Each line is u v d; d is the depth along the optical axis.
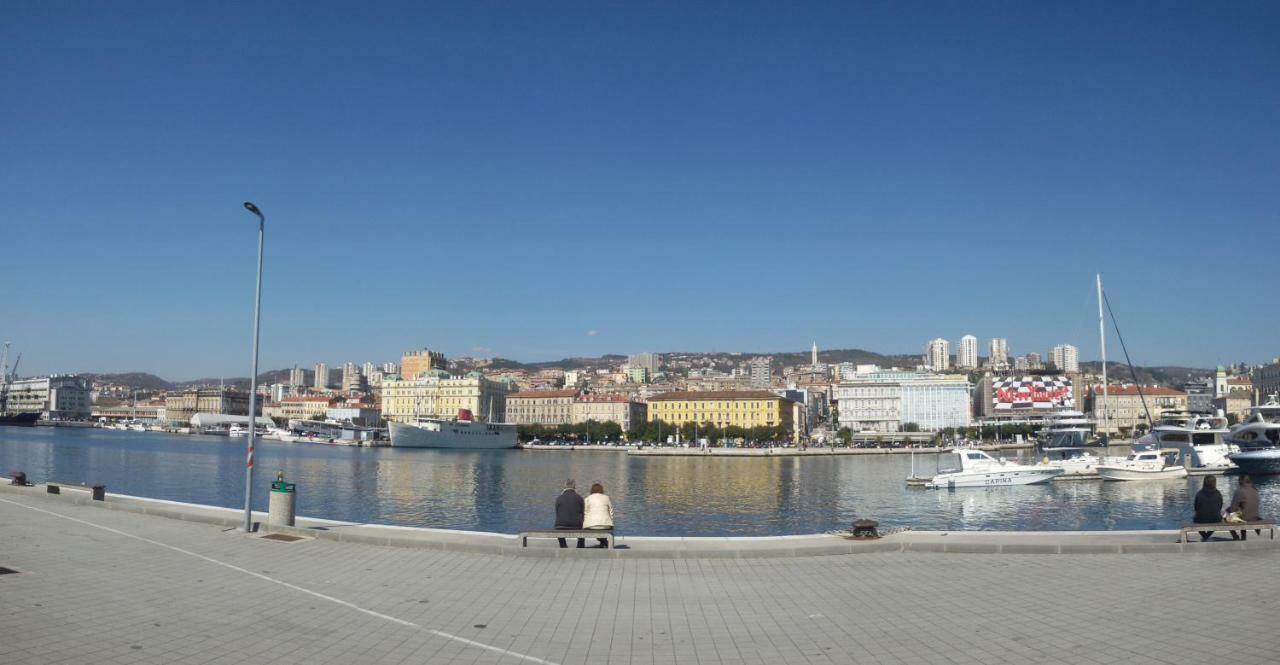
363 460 179.38
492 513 79.50
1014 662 14.91
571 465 178.38
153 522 32.56
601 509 26.45
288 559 25.16
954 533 28.58
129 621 17.70
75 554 25.56
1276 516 70.75
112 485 102.12
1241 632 16.62
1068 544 26.03
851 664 14.97
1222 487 104.25
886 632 17.08
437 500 91.44
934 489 108.62
